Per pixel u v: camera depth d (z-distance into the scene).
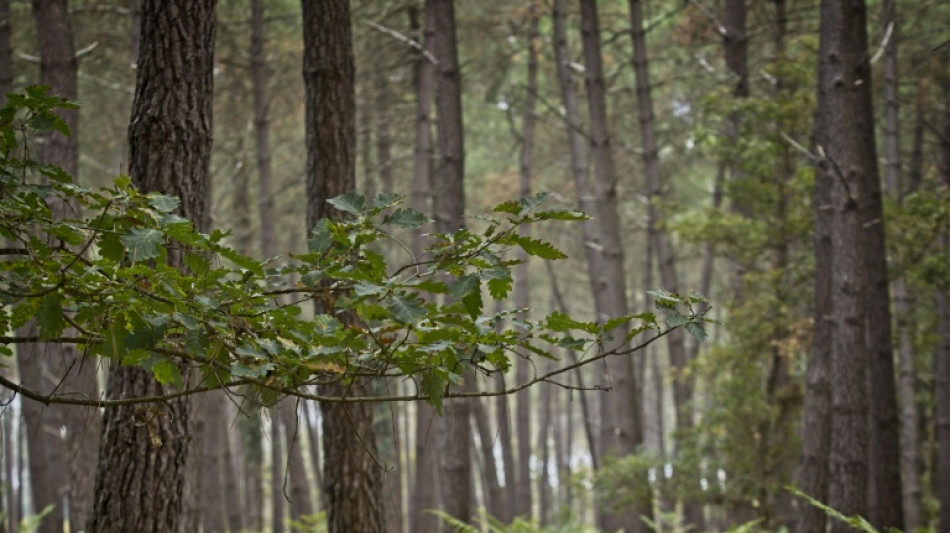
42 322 3.05
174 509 5.41
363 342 3.40
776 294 13.99
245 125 22.11
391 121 21.89
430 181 21.08
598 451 31.42
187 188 5.46
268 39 18.31
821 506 7.26
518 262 3.14
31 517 14.60
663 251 17.47
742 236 13.95
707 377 14.62
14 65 16.30
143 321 3.20
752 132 13.62
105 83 16.69
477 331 3.36
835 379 9.80
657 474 14.14
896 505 11.75
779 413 14.02
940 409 16.31
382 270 3.20
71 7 16.61
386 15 17.80
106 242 3.22
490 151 27.95
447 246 3.18
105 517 5.28
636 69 17.66
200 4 5.60
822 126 10.01
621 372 15.13
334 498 7.63
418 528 16.02
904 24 18.12
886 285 11.78
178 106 5.48
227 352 3.47
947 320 16.47
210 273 3.28
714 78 14.56
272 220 16.59
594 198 15.64
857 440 9.68
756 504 13.72
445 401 12.08
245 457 25.67
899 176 16.30
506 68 21.83
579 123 17.03
